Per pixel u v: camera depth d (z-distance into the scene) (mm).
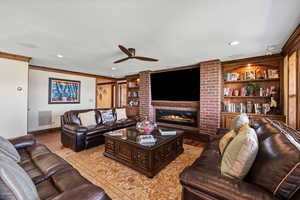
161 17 1688
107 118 4043
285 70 2846
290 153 850
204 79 3668
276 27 1892
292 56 2357
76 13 1621
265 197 833
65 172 1261
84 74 5457
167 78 4551
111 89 7543
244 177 1085
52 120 4758
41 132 4484
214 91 3525
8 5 1475
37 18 1726
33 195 804
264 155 1028
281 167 837
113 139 2514
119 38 2271
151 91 4973
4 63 3135
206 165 1377
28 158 1611
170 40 2334
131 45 2561
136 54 3080
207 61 3611
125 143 2330
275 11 1548
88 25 1888
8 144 1494
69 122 3324
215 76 3504
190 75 4074
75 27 1941
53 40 2375
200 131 3758
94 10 1563
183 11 1568
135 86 5758
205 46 2598
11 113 3242
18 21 1792
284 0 1372
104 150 2975
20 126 3355
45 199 979
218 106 3477
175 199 1587
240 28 1932
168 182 1890
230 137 1646
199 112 3955
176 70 4371
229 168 1114
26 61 3402
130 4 1456
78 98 5496
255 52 2922
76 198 801
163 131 2756
